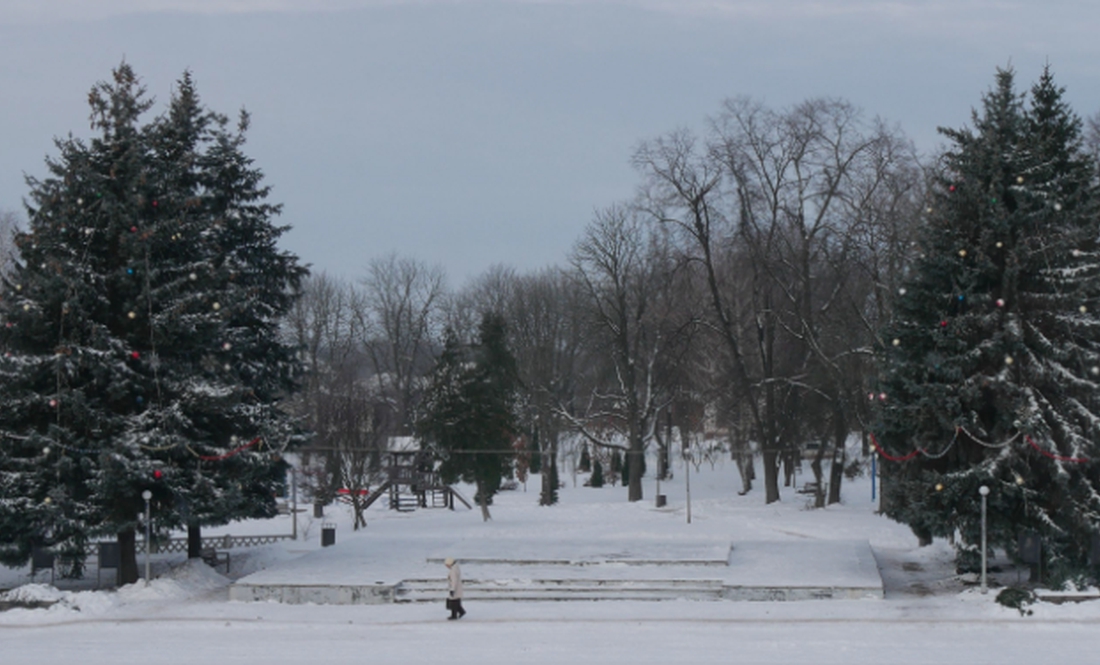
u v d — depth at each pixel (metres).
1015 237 26.88
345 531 48.09
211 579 31.34
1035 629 22.66
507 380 55.84
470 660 20.19
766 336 52.88
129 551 30.34
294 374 36.28
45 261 28.80
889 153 45.53
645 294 59.53
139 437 28.47
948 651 20.34
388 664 19.91
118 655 21.33
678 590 27.64
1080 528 25.97
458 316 89.19
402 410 81.19
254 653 21.31
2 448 28.53
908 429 27.77
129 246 28.80
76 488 28.92
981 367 27.16
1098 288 26.23
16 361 28.06
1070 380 26.02
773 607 25.64
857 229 45.31
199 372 30.41
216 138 34.84
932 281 27.70
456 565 25.27
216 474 29.83
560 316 79.81
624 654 20.50
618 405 66.75
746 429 61.56
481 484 51.78
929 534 28.00
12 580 32.41
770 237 49.50
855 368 47.53
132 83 30.73
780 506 51.00
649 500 58.75
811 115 48.06
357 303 87.75
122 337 29.53
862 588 26.62
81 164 29.00
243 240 34.91
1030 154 26.83
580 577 28.72
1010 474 26.38
